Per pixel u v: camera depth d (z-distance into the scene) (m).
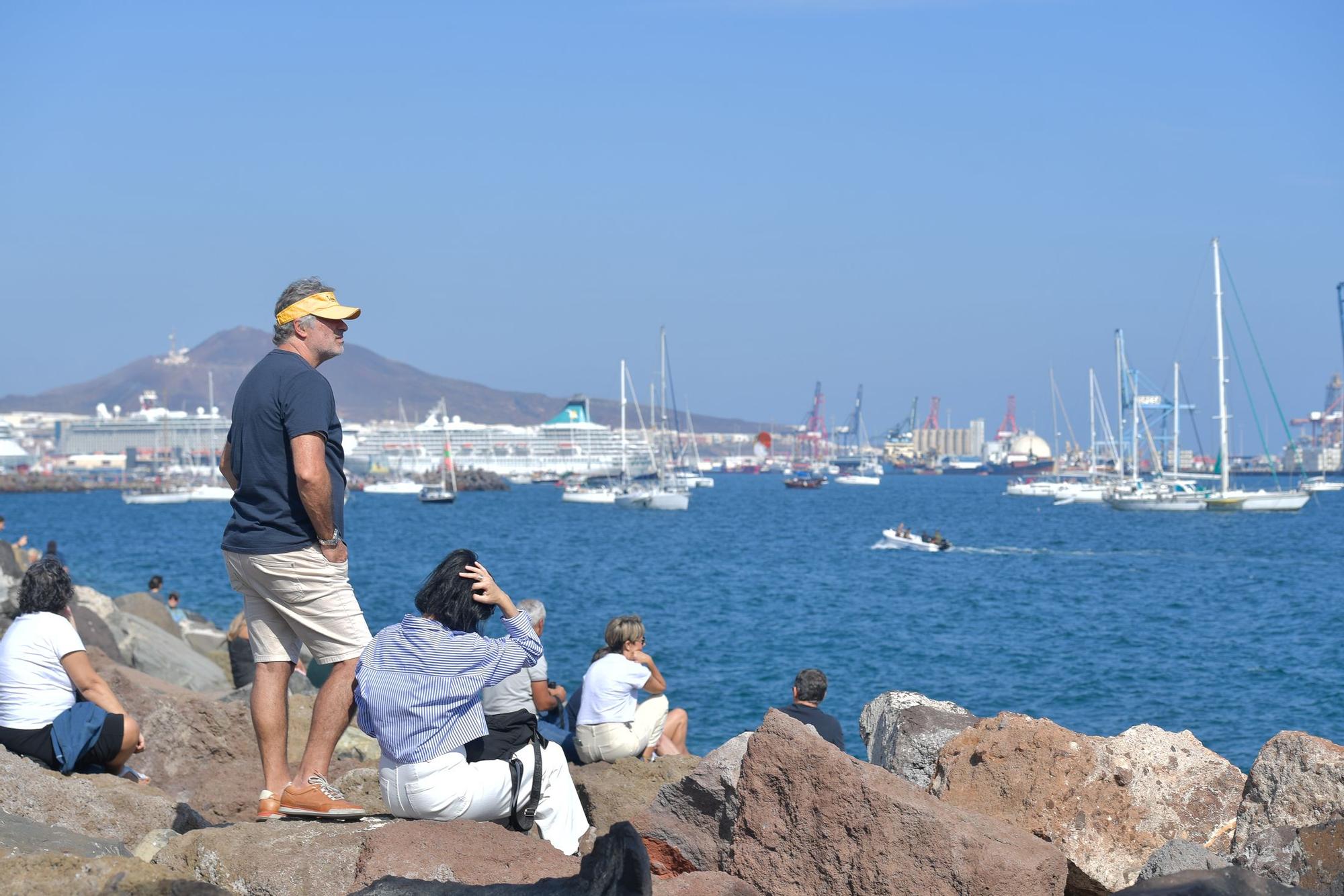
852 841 4.70
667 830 5.42
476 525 108.56
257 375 5.70
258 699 5.84
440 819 5.38
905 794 4.77
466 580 5.59
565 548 77.38
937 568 61.16
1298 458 138.75
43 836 5.67
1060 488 175.12
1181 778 5.38
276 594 5.70
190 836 5.23
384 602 45.25
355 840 5.16
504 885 4.39
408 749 5.37
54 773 6.95
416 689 5.40
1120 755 5.44
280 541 5.64
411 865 4.82
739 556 69.44
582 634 35.12
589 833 5.97
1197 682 27.42
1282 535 86.00
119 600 25.44
